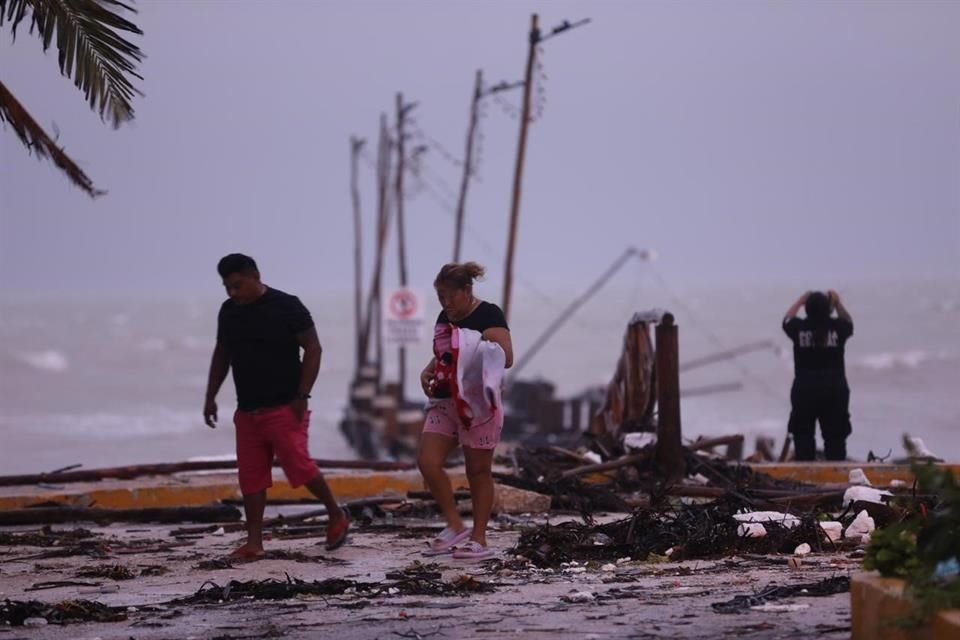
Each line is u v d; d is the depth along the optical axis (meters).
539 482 31.88
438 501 24.05
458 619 17.50
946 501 13.12
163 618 18.45
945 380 173.25
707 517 23.53
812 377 37.34
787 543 23.02
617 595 19.02
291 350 24.27
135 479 36.47
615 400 37.78
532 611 17.92
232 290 24.02
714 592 18.86
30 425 132.88
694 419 127.62
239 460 24.48
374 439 108.50
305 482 24.48
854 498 27.69
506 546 24.98
